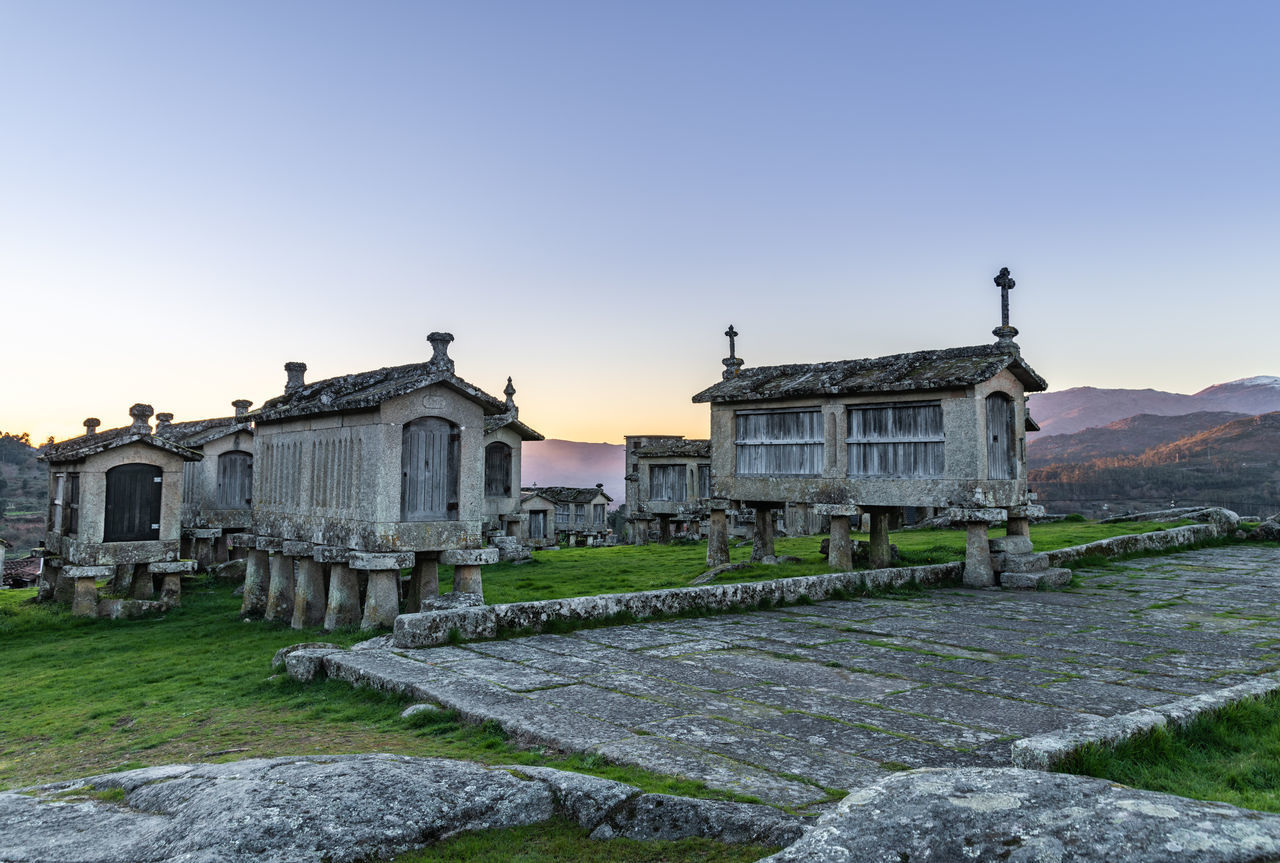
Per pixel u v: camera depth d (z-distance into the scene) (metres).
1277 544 28.53
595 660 11.27
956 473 18.83
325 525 16.09
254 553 18.80
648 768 6.71
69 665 14.36
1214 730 7.51
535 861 5.09
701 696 9.27
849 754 7.18
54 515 22.88
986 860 3.98
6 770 8.16
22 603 22.59
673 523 43.09
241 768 5.97
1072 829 4.10
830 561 21.14
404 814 5.32
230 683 11.62
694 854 5.21
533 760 7.12
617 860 5.14
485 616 12.86
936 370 19.58
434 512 15.55
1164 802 4.35
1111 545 24.45
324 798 5.30
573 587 19.45
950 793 4.69
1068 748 6.33
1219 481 153.88
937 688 9.70
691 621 14.73
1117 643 12.52
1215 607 16.06
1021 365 19.61
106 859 4.61
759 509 23.81
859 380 20.39
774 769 6.74
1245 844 3.82
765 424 22.12
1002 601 17.17
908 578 19.05
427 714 8.66
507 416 30.11
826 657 11.56
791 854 4.36
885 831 4.36
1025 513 20.23
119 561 20.02
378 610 14.98
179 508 21.08
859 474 20.36
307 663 11.10
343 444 15.86
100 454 19.86
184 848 4.64
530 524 42.50
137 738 8.93
